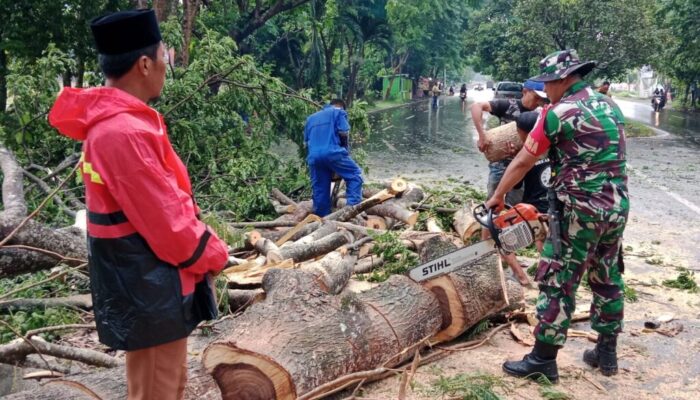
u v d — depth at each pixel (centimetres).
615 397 359
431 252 445
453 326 412
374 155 1588
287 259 505
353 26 2959
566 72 353
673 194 1014
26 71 821
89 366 380
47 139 728
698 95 3862
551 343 366
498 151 541
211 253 227
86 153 217
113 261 218
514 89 2666
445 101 5091
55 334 417
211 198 749
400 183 645
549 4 2544
